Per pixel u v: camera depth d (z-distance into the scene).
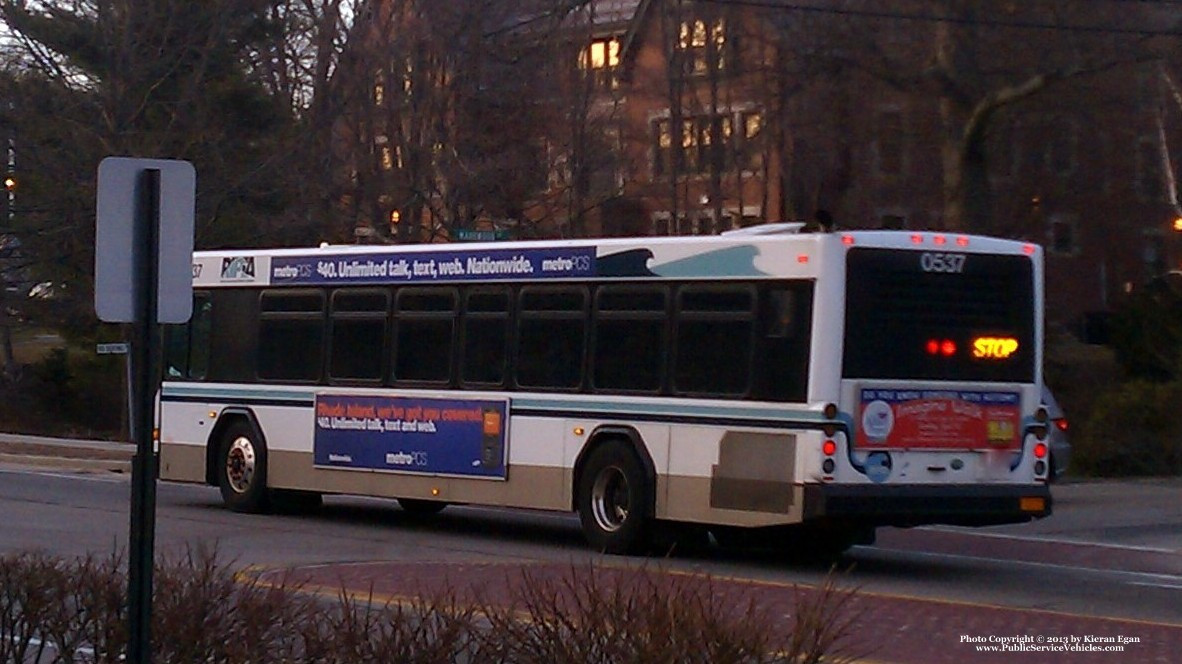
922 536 19.84
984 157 30.95
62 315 40.31
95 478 26.31
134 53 33.78
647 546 16.11
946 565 16.62
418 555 16.14
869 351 14.88
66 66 34.75
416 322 18.19
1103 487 26.69
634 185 38.97
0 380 43.59
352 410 18.70
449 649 6.66
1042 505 15.80
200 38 34.97
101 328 41.81
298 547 16.73
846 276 14.79
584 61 39.56
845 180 34.78
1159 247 44.19
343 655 6.90
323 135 36.00
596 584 7.84
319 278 19.23
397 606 8.68
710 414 15.40
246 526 18.72
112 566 8.29
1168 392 29.95
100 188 6.69
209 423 20.33
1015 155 36.38
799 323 14.88
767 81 35.19
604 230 39.59
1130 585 15.12
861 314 14.85
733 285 15.37
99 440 36.25
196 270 20.58
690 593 7.02
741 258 15.30
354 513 20.78
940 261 15.29
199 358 20.53
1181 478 28.42
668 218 39.88
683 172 39.59
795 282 14.94
